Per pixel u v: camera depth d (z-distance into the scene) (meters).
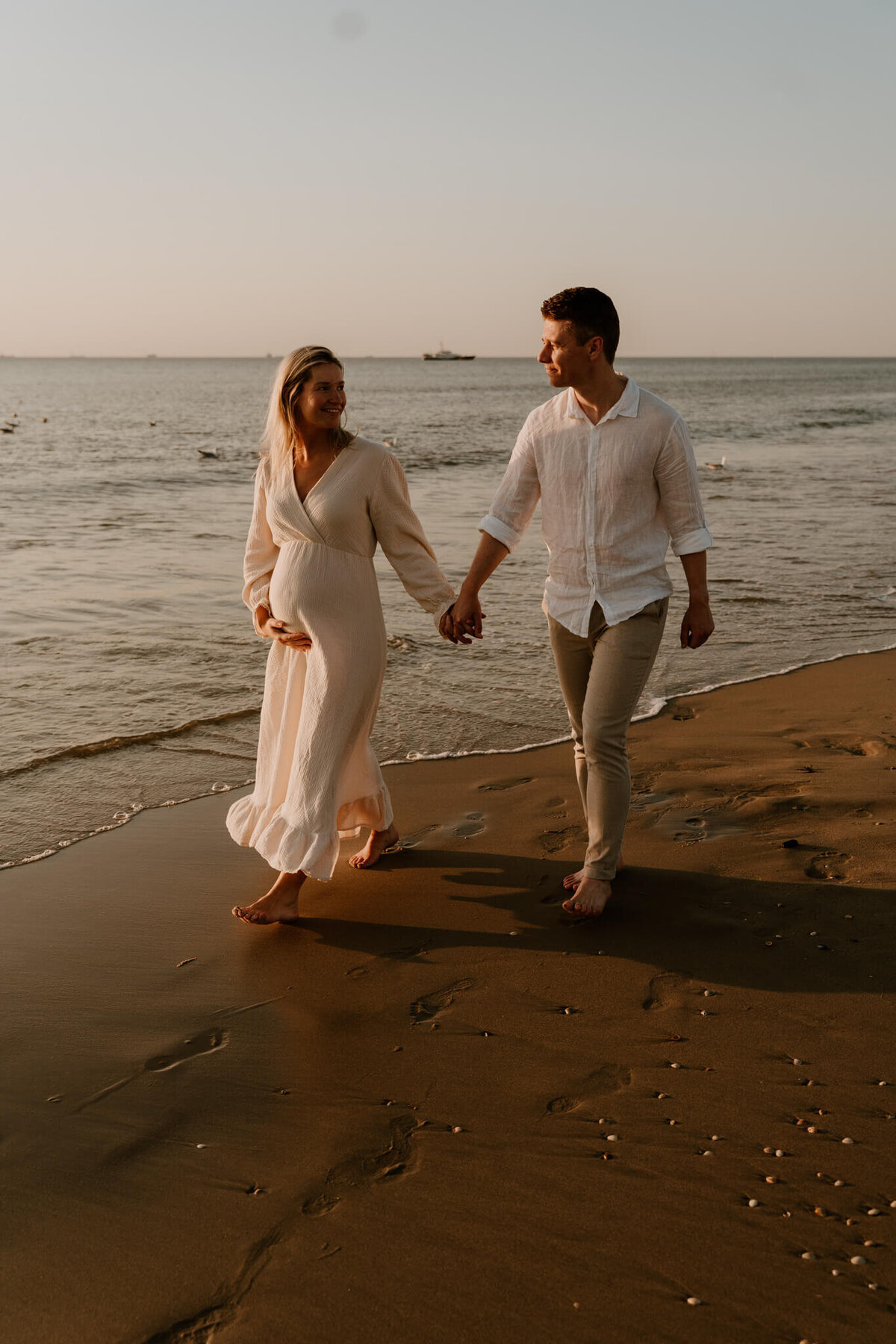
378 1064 2.51
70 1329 1.73
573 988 2.84
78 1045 2.61
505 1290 1.79
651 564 3.16
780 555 10.62
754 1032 2.60
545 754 4.90
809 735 5.00
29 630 7.10
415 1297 1.78
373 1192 2.05
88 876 3.67
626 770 3.25
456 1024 2.69
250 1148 2.20
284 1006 2.80
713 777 4.41
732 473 19.75
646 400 3.08
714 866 3.57
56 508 14.27
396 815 4.17
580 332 2.97
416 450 25.94
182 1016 2.75
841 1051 2.51
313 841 3.20
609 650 3.17
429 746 5.04
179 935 3.23
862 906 3.24
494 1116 2.29
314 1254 1.89
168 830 4.10
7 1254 1.90
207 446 28.20
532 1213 1.98
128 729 5.23
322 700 3.26
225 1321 1.75
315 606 3.26
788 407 55.97
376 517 3.34
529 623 7.70
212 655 6.61
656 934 3.13
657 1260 1.85
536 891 3.48
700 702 5.69
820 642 7.16
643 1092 2.37
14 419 43.53
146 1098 2.38
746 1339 1.68
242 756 4.92
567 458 3.14
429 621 7.81
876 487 17.23
